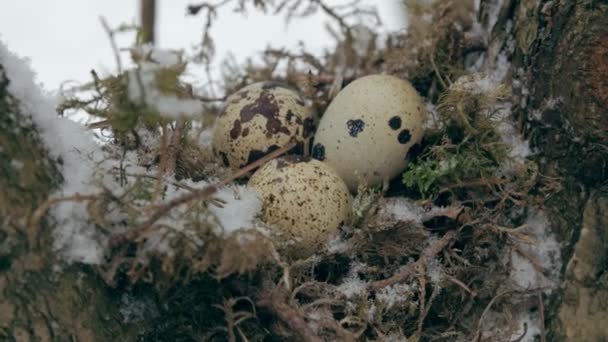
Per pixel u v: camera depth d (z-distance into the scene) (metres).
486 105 0.23
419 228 0.22
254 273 0.20
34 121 0.19
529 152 0.23
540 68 0.23
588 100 0.22
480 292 0.22
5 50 0.19
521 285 0.22
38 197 0.19
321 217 0.22
